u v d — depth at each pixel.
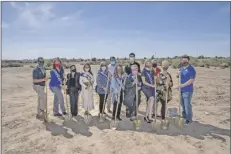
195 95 11.30
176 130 6.67
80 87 7.71
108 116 7.89
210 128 6.84
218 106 9.30
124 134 6.29
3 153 5.23
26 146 5.61
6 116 7.94
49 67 28.59
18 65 40.81
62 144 5.71
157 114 8.15
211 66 33.44
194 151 5.41
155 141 5.88
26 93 12.70
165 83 7.14
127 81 7.20
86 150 5.41
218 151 5.42
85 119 7.16
